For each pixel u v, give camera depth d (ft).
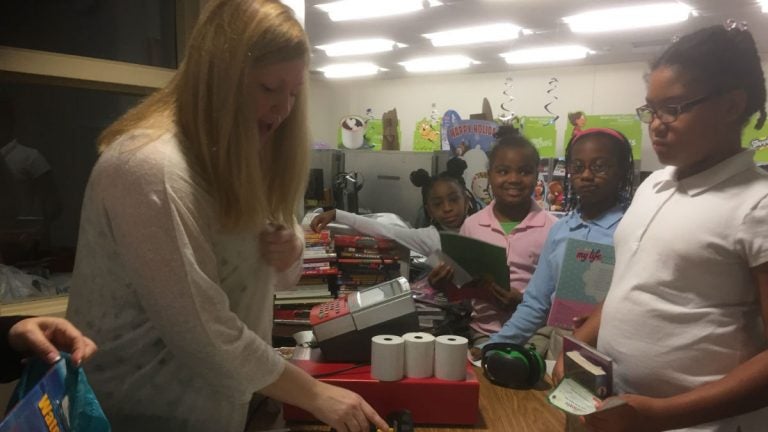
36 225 5.33
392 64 13.97
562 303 4.64
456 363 3.66
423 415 3.63
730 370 2.98
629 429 2.74
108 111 5.45
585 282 4.58
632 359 3.26
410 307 4.03
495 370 4.21
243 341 2.75
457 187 6.41
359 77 15.97
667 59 3.11
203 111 2.66
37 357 2.19
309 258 5.35
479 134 8.09
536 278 5.07
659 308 3.15
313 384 3.02
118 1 5.28
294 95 2.99
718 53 2.91
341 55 13.00
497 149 5.85
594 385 2.97
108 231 2.68
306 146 3.42
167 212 2.51
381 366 3.64
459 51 12.38
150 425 3.01
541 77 13.99
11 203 5.16
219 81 2.61
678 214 3.16
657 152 3.19
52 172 5.33
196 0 5.66
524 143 5.82
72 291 2.93
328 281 5.46
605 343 3.49
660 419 2.73
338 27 10.52
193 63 2.69
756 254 2.78
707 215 2.99
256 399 3.98
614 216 4.81
